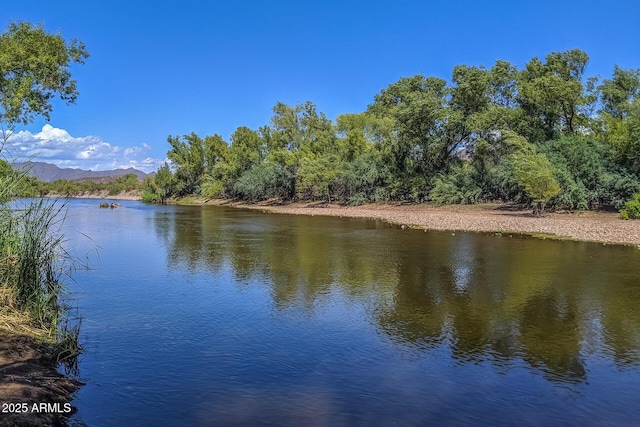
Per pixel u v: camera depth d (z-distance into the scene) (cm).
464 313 1118
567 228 2691
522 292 1310
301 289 1362
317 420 621
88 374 762
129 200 10838
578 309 1143
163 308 1159
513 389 720
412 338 945
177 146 9625
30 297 933
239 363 815
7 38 2408
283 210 5716
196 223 3769
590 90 4303
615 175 3228
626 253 1948
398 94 7506
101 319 1066
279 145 7256
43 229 989
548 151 3597
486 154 4575
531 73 4459
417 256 1933
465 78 4834
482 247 2166
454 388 721
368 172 5331
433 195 4566
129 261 1847
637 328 1005
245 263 1794
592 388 725
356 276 1540
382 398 688
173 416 629
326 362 823
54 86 2516
